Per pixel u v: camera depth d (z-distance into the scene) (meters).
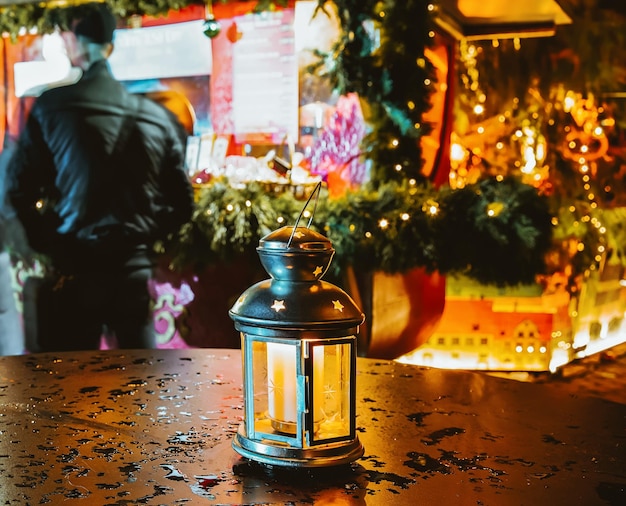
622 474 1.01
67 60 3.78
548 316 4.79
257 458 1.00
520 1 3.90
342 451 1.00
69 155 3.40
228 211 3.33
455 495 0.93
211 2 3.64
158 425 1.24
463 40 4.98
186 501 0.90
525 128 5.25
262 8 3.54
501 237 3.29
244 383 1.03
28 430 1.21
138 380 1.59
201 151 3.74
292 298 0.99
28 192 3.47
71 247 3.52
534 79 5.31
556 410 1.36
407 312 3.84
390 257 3.22
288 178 3.57
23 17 3.68
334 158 3.57
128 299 3.57
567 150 5.56
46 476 0.99
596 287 5.87
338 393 1.04
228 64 3.68
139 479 0.98
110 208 3.44
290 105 3.61
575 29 5.38
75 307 3.65
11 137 3.88
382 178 3.45
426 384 1.57
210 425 1.24
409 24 3.27
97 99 3.35
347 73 3.28
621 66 5.80
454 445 1.14
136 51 3.79
